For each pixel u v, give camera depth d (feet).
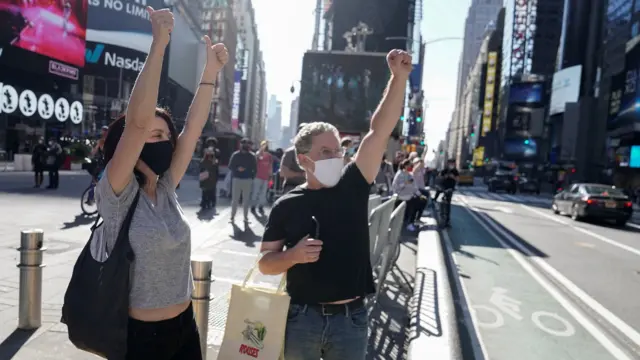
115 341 5.59
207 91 7.50
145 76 5.45
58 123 103.81
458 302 19.24
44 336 12.35
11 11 83.30
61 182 61.46
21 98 88.07
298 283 7.05
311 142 6.99
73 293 5.74
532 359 13.87
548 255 31.50
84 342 5.73
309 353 7.06
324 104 65.46
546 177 180.55
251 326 7.09
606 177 142.20
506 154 264.11
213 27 300.81
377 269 16.96
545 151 256.32
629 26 137.08
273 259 6.72
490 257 29.55
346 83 65.31
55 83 108.06
